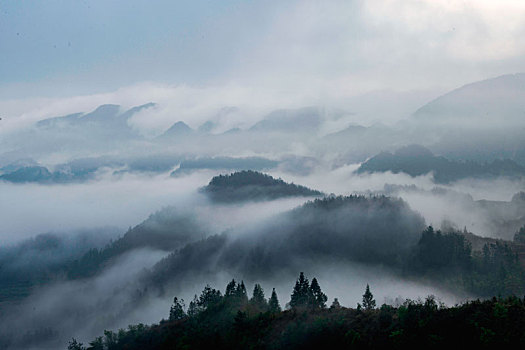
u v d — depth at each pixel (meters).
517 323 82.19
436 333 85.62
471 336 83.19
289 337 97.12
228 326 111.69
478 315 86.19
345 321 98.19
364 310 105.44
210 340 107.88
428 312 90.50
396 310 98.56
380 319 93.75
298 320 102.94
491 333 80.94
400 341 86.19
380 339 89.19
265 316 109.56
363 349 88.56
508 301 89.75
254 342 101.06
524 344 78.31
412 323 89.19
